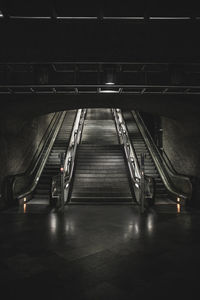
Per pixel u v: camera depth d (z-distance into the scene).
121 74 7.19
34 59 5.99
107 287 3.72
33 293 3.56
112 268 4.36
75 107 8.90
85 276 4.07
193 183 9.70
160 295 3.51
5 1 4.43
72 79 7.23
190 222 7.36
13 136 9.89
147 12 4.69
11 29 5.15
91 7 4.59
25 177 11.23
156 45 5.62
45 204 9.72
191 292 3.59
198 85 6.58
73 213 8.40
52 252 5.09
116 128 18.66
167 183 11.59
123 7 4.59
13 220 7.53
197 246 5.44
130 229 6.66
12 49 5.71
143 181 8.70
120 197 10.52
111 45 5.62
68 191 10.72
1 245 5.49
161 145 14.43
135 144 15.04
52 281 3.91
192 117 8.91
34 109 8.69
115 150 14.48
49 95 7.72
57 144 15.02
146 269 4.33
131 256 4.89
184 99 7.82
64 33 5.28
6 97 7.73
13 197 9.54
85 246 5.43
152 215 8.16
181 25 5.04
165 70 6.83
